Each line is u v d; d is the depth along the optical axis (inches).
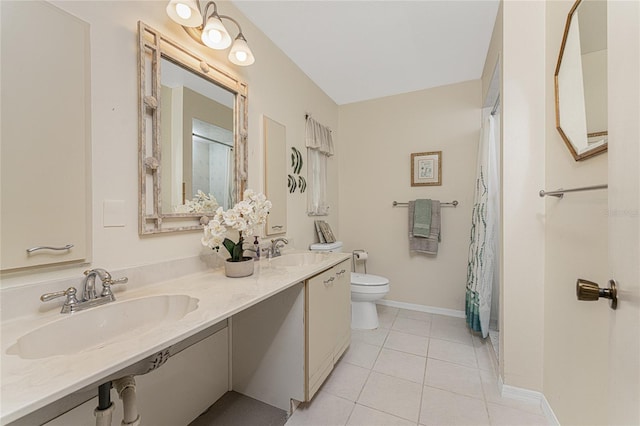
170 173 51.0
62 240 35.9
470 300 92.8
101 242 40.6
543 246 58.1
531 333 59.1
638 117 18.4
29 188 33.1
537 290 58.6
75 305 35.9
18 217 32.3
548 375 55.4
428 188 112.5
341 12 68.4
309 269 61.5
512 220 60.4
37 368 23.6
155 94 47.4
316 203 105.8
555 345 52.5
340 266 74.6
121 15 43.1
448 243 109.0
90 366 23.9
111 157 41.7
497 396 61.4
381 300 121.1
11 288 32.2
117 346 27.5
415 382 66.5
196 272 56.4
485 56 88.6
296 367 57.3
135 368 31.5
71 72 36.9
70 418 36.9
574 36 46.1
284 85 86.5
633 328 18.9
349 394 62.4
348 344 79.4
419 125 113.7
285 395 58.3
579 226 44.3
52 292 35.3
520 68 59.9
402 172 117.0
